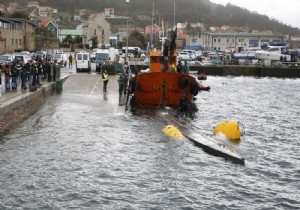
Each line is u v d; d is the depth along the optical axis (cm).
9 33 6812
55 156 1784
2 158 1731
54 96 3191
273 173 1686
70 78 4203
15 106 2333
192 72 6862
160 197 1402
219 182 1556
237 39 14738
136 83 3048
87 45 10900
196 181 1555
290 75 7431
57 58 5878
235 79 6800
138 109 2955
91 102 2995
